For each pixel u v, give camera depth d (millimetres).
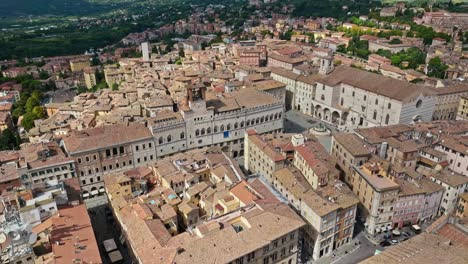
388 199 124562
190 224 118938
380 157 150875
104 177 139750
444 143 157500
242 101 189500
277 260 104125
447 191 136000
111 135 156125
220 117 176375
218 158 149125
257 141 153875
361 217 134500
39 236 101750
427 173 144500
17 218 97125
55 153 145625
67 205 114375
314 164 131500
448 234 103500
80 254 91500
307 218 115875
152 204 118562
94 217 138000
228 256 91438
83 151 146500
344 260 116125
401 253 92188
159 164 143375
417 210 131625
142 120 181750
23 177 131500
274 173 137250
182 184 134250
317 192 122312
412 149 149250
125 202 122875
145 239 100125
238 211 109188
